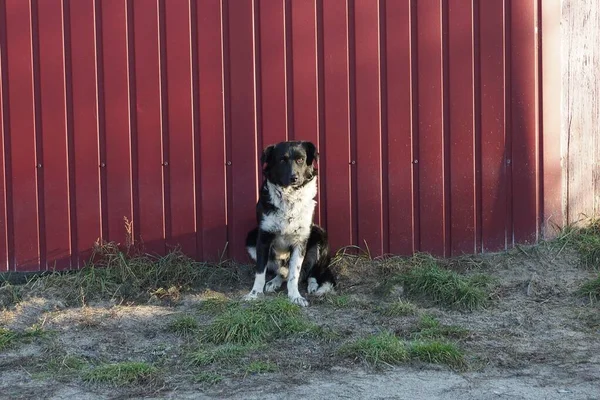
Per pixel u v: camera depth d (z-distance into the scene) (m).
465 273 6.79
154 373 4.86
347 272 6.89
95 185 6.87
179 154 6.91
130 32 6.82
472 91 7.02
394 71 6.95
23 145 6.82
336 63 6.93
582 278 6.56
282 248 6.68
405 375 4.83
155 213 6.92
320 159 7.00
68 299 6.36
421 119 7.00
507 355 5.15
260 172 6.98
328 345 5.36
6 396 4.61
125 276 6.61
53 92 6.80
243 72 6.89
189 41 6.85
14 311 6.12
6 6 6.72
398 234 7.07
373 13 6.91
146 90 6.86
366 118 6.97
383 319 5.87
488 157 7.05
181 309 6.23
